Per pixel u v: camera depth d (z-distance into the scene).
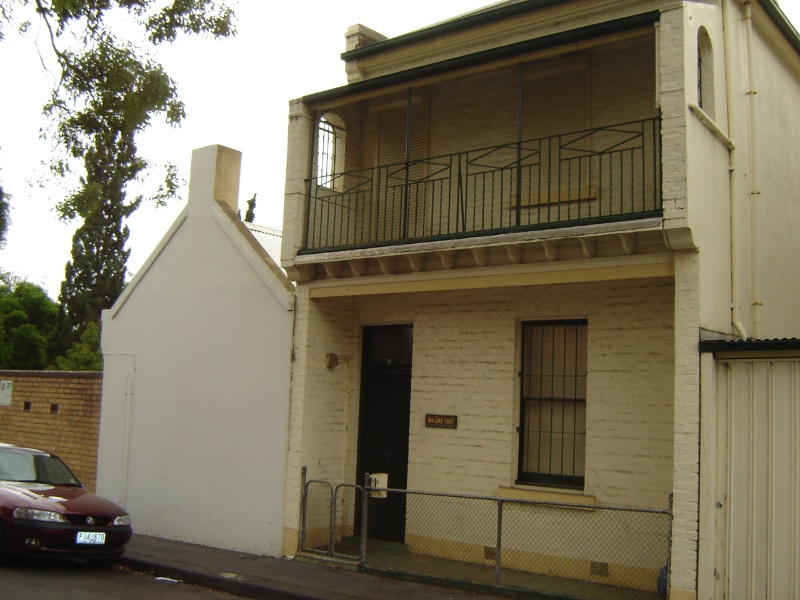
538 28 12.20
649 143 10.92
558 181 11.31
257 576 10.73
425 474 11.90
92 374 15.79
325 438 12.51
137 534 14.09
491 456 11.32
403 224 12.84
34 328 36.50
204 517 13.20
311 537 12.13
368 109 13.77
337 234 13.11
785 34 12.54
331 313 12.71
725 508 8.63
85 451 15.68
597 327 10.69
